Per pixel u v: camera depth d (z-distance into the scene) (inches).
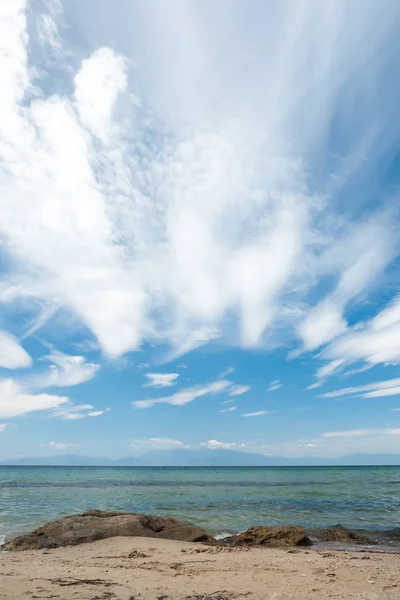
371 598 332.8
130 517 789.2
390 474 4896.7
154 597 331.3
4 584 359.3
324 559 546.9
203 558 542.3
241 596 342.3
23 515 1092.5
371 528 924.0
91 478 3779.5
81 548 629.9
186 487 2333.9
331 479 3437.5
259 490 2055.9
